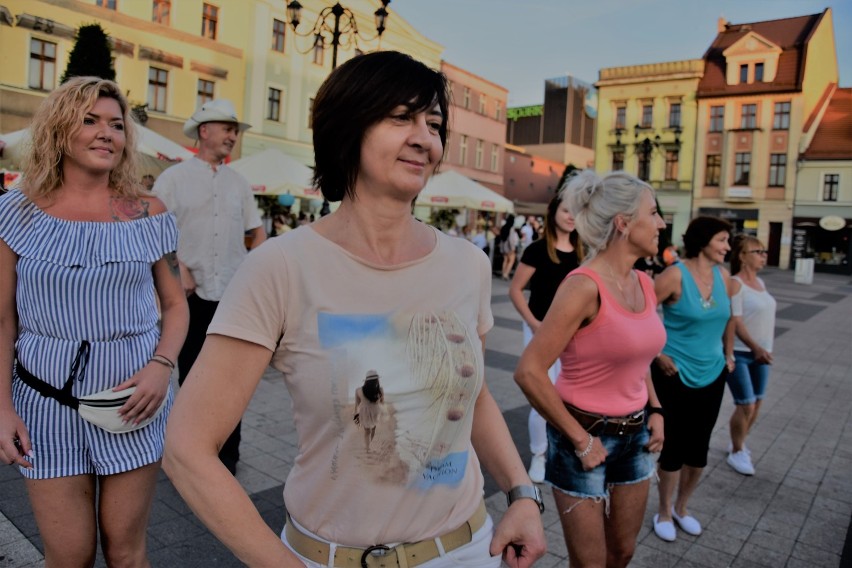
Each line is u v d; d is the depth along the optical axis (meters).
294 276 1.19
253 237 3.99
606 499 2.30
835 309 15.34
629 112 39.22
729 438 5.03
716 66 36.97
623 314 2.22
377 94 1.21
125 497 1.96
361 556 1.21
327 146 1.29
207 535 2.99
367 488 1.20
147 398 1.94
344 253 1.22
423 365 1.23
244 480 3.63
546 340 2.19
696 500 3.83
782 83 34.09
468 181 15.51
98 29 12.99
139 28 20.20
